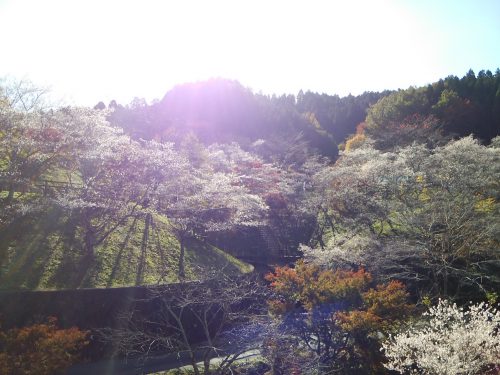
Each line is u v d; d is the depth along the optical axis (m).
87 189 18.80
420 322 13.12
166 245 20.94
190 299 13.92
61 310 13.42
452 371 10.11
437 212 20.28
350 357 13.04
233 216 25.75
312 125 57.00
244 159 37.28
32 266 14.99
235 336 13.58
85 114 20.44
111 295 14.46
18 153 16.31
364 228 24.09
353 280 14.08
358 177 28.00
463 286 18.39
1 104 17.11
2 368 8.30
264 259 28.19
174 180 22.03
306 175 34.75
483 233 18.22
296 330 13.21
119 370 13.05
